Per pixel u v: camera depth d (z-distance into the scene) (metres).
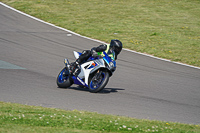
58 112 21.86
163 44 67.06
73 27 78.62
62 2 108.44
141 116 23.98
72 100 26.89
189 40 71.75
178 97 32.31
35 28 73.12
